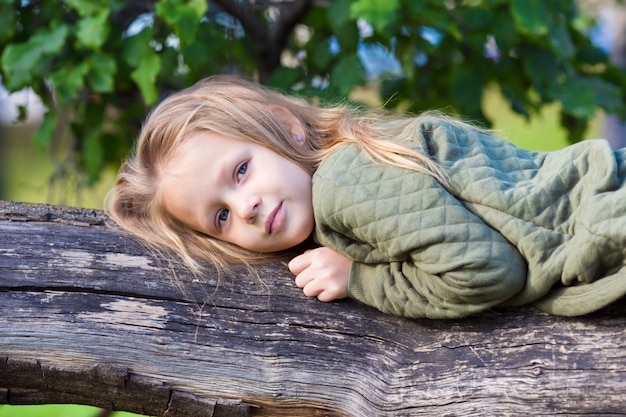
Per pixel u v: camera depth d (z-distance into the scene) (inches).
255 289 75.2
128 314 73.6
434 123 74.2
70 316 73.2
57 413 170.1
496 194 66.7
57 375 72.5
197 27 99.0
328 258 74.0
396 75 126.4
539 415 65.1
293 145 77.5
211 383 73.0
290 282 75.8
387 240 67.8
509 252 65.7
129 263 76.0
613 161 64.4
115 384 72.7
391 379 71.0
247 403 73.3
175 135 77.8
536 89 112.2
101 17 99.6
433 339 71.0
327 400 73.2
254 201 73.4
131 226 80.1
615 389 62.9
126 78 113.9
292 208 74.2
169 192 77.7
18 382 73.2
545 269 64.9
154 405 74.1
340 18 102.7
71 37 107.0
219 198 75.3
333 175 71.2
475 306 67.2
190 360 72.8
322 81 118.1
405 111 114.7
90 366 72.1
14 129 362.0
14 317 72.7
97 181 134.2
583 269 63.3
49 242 76.5
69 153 130.4
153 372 72.8
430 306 68.9
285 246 75.9
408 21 107.9
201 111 78.0
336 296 73.3
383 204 67.7
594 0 221.6
